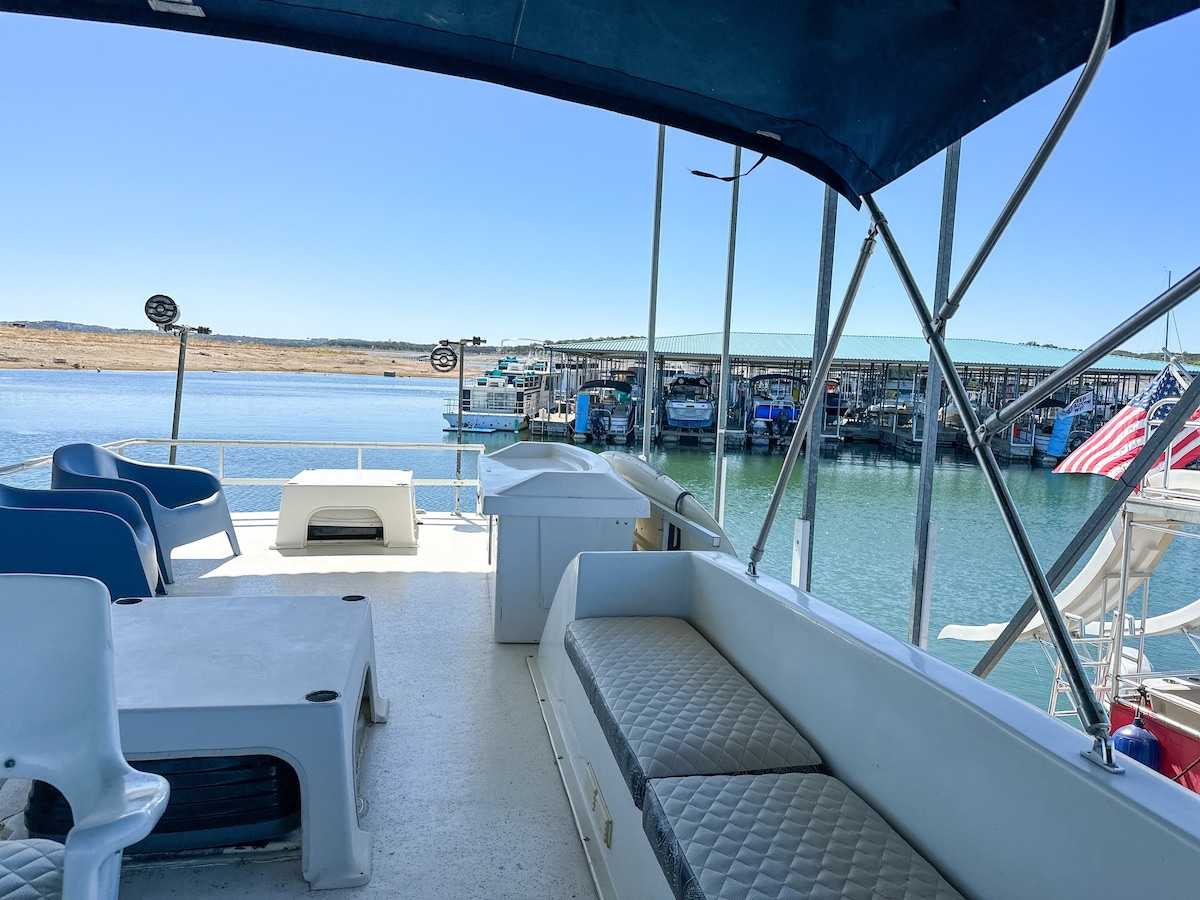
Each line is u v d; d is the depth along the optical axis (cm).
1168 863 73
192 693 155
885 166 150
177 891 149
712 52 136
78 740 92
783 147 167
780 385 2847
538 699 252
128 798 87
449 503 1502
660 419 2888
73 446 389
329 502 475
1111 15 89
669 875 106
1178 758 415
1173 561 1051
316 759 153
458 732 227
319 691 158
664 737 140
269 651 180
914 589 333
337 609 215
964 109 129
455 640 311
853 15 118
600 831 165
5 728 92
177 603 216
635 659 183
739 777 128
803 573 375
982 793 100
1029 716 99
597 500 305
